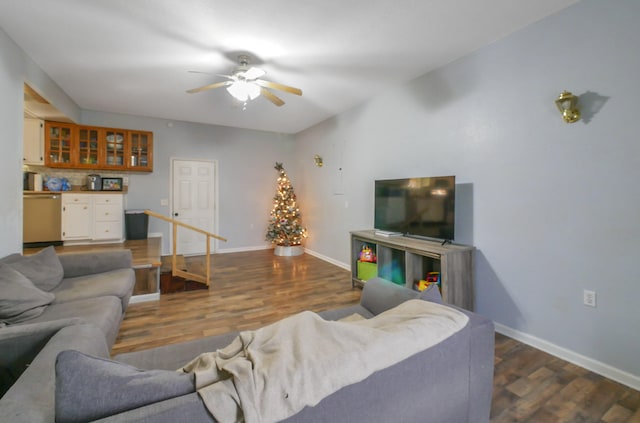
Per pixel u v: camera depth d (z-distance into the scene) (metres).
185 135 5.78
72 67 3.25
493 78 2.71
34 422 0.75
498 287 2.70
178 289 3.70
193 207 5.93
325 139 5.48
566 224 2.25
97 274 2.85
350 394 0.90
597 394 1.87
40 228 4.48
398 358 1.01
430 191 3.13
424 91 3.42
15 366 1.32
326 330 1.06
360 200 4.54
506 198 2.62
